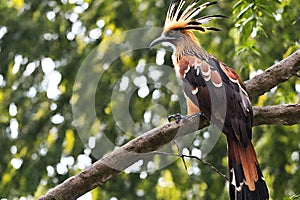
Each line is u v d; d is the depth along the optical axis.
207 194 15.20
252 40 11.38
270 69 9.20
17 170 15.49
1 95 15.84
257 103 13.93
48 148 15.37
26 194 15.35
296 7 12.59
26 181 15.38
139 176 15.30
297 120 9.00
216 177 15.12
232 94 9.14
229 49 14.21
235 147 8.94
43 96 15.65
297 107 8.95
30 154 15.50
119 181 15.46
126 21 14.85
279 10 12.34
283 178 14.63
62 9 15.53
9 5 15.83
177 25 10.18
